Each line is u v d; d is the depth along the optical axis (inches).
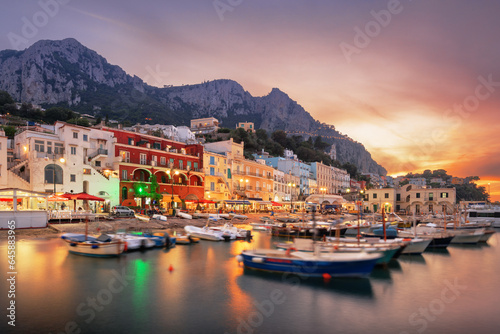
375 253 930.1
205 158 2930.6
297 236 1711.4
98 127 2343.8
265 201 3420.3
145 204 2367.1
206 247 1322.6
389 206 4037.9
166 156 2591.0
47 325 540.4
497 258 1240.8
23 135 1962.4
